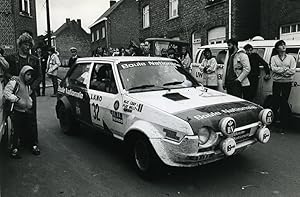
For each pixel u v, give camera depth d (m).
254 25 14.77
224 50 8.64
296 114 6.80
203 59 8.95
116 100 4.98
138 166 4.54
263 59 7.30
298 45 6.98
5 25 18.11
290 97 6.86
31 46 5.61
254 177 4.50
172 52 9.98
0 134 4.46
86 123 5.97
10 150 5.54
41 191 4.16
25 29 20.03
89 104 5.72
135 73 5.27
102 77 5.59
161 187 4.22
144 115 4.38
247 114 4.39
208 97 4.77
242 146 4.31
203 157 3.96
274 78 6.71
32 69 5.34
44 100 11.88
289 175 4.55
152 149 4.18
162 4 20.66
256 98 7.49
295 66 6.56
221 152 4.07
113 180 4.46
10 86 5.11
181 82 5.47
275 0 13.21
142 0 23.70
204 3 16.31
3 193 4.10
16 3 18.75
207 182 4.36
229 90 7.24
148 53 12.32
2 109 4.86
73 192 4.12
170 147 4.01
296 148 5.76
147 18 23.52
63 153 5.64
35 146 5.63
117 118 4.93
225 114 4.18
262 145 5.96
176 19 19.09
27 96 5.41
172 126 3.99
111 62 5.46
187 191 4.10
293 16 12.38
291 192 4.02
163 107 4.28
